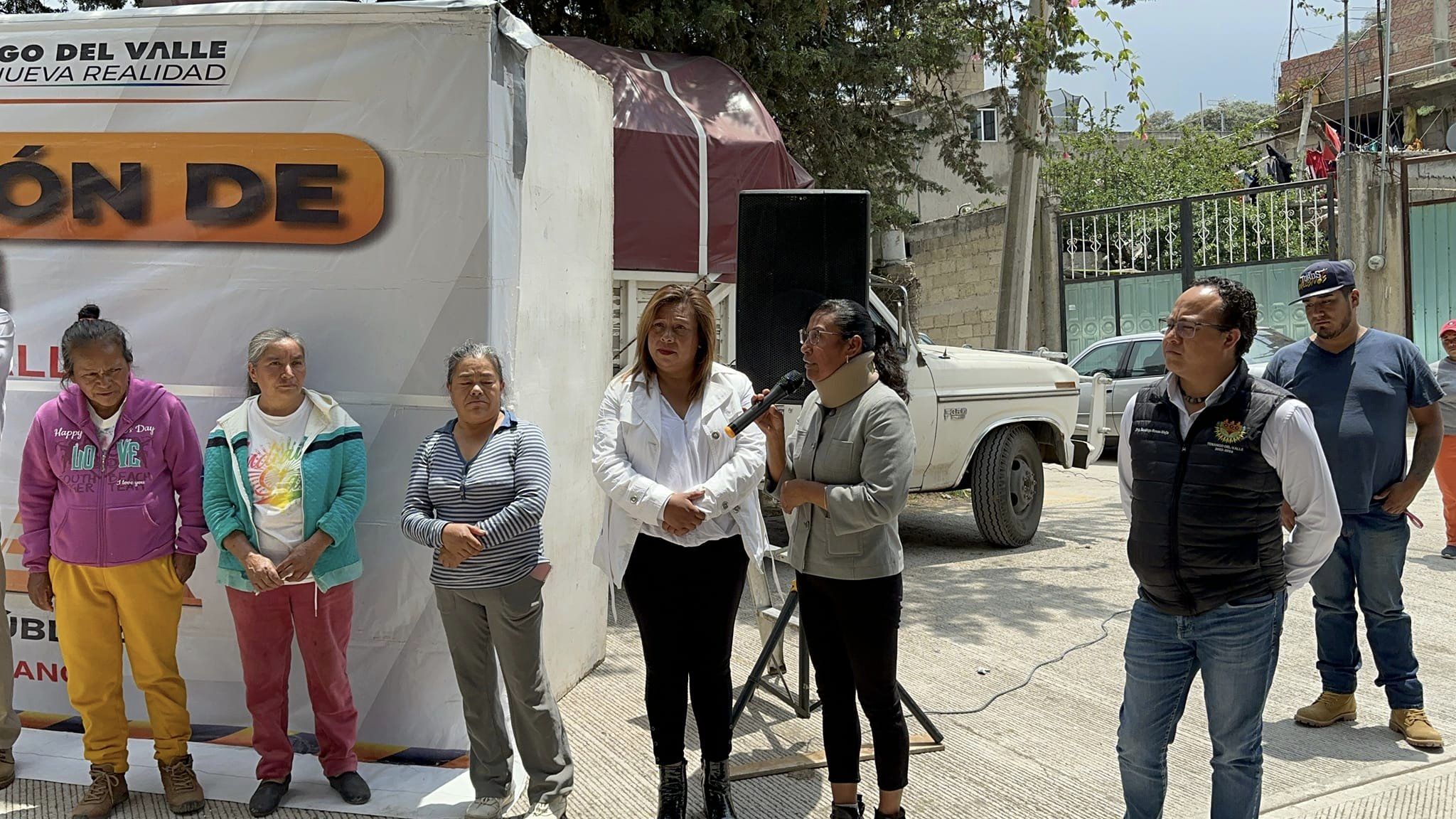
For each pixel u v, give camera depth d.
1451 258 13.26
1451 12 21.62
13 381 3.84
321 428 3.36
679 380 3.28
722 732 3.21
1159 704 2.76
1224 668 2.62
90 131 3.76
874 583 3.01
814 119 9.62
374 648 3.70
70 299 3.80
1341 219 13.27
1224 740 2.65
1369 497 3.90
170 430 3.37
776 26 8.69
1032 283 15.81
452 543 3.04
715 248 6.63
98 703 3.31
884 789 3.11
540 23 8.67
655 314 3.19
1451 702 4.35
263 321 3.70
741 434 3.21
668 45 8.27
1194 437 2.62
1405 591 6.08
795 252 4.11
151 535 3.29
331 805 3.35
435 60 3.57
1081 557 7.11
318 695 3.38
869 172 10.45
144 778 3.55
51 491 3.37
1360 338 3.96
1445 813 3.32
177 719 3.37
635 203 6.39
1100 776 3.66
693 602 3.17
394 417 3.63
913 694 4.48
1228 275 14.16
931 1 10.05
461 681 3.28
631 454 3.19
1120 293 15.16
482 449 3.22
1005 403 7.25
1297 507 2.61
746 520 3.19
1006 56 9.73
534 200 3.95
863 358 3.06
